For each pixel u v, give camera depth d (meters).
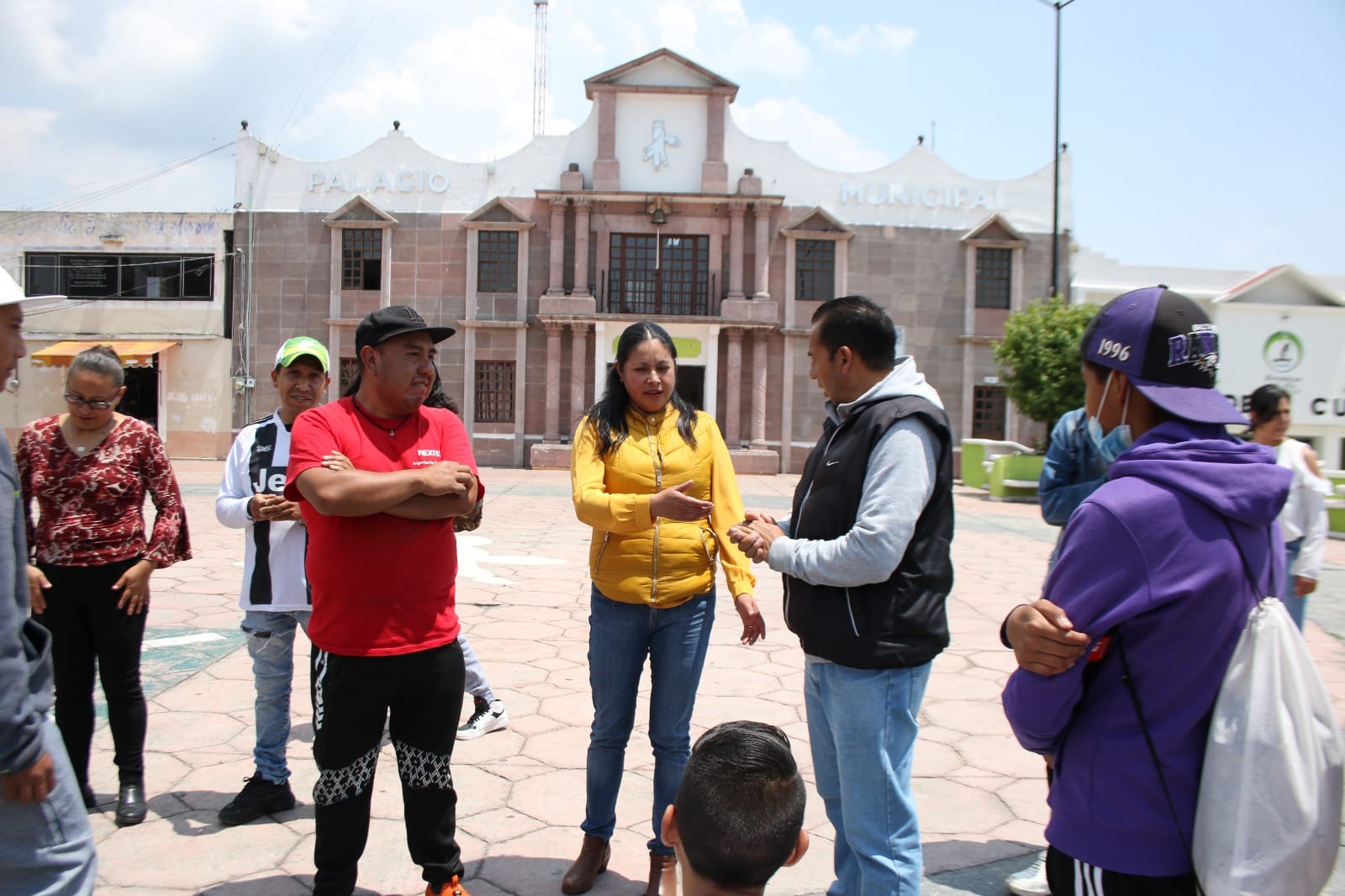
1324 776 1.54
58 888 2.05
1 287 2.12
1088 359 1.89
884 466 2.32
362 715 2.71
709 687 5.44
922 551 2.38
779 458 26.72
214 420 26.44
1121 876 1.65
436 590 2.81
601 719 3.15
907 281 26.83
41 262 26.53
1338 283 23.38
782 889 3.17
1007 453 21.95
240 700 4.98
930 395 2.46
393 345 2.79
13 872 1.99
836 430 2.52
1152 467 1.67
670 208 26.33
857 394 2.53
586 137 26.50
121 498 3.55
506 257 26.48
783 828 1.61
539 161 26.58
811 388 26.80
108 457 3.55
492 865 3.27
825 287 26.80
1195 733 1.63
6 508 1.95
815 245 26.72
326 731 2.73
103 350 3.57
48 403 26.17
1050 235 27.03
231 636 6.37
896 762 2.37
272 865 3.21
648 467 3.09
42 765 1.97
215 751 4.27
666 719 3.13
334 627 2.71
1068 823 1.74
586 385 26.28
